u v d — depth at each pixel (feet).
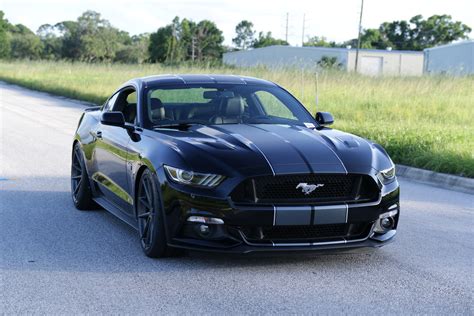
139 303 13.56
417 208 23.90
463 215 22.80
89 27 297.74
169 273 15.58
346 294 14.20
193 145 16.21
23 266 16.17
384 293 14.32
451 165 30.32
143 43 307.17
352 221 15.58
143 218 17.44
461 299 13.99
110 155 20.01
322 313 13.03
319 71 87.61
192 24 319.68
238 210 14.96
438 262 16.85
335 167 15.57
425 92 65.72
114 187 19.83
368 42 408.46
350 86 71.20
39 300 13.74
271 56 247.91
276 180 15.17
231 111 19.01
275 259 16.78
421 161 32.19
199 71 100.37
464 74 82.74
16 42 321.32
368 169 15.94
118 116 19.03
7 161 33.19
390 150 34.55
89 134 22.29
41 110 64.49
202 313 12.98
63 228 20.18
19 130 46.85
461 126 44.29
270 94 20.22
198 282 14.93
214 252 15.24
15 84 117.29
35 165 32.04
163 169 15.96
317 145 16.49
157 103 19.04
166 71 112.98
